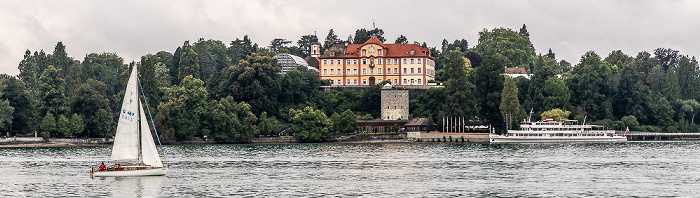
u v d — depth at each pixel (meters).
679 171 147.25
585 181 131.38
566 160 173.75
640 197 113.56
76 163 167.00
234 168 155.50
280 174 143.62
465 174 143.00
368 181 132.62
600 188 122.44
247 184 128.25
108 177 133.38
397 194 117.38
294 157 184.88
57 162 169.62
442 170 150.62
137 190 120.81
